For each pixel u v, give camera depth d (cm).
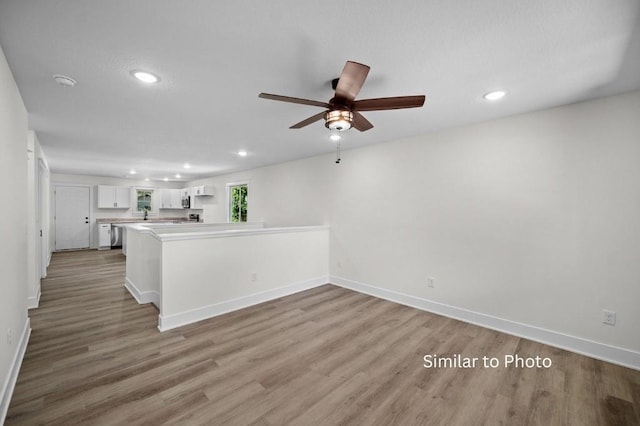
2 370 171
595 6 130
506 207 286
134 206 903
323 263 460
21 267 240
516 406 182
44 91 226
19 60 179
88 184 823
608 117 232
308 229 433
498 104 252
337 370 219
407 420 169
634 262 224
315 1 128
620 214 229
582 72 194
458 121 298
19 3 127
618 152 229
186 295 302
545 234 264
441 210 333
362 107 187
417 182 355
